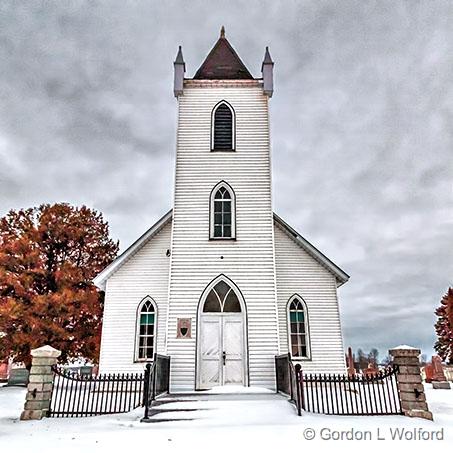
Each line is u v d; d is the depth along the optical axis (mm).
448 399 16891
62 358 20688
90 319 21719
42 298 19844
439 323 35625
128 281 16344
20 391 19266
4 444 7293
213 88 16906
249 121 16391
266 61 17156
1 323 19297
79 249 23391
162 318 15828
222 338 13562
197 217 14961
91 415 10812
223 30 19516
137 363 15234
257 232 14781
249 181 15492
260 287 14094
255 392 12031
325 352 15562
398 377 10773
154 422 9422
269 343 13422
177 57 17188
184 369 13070
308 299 16172
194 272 14234
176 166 15617
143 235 16547
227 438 7621
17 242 21156
